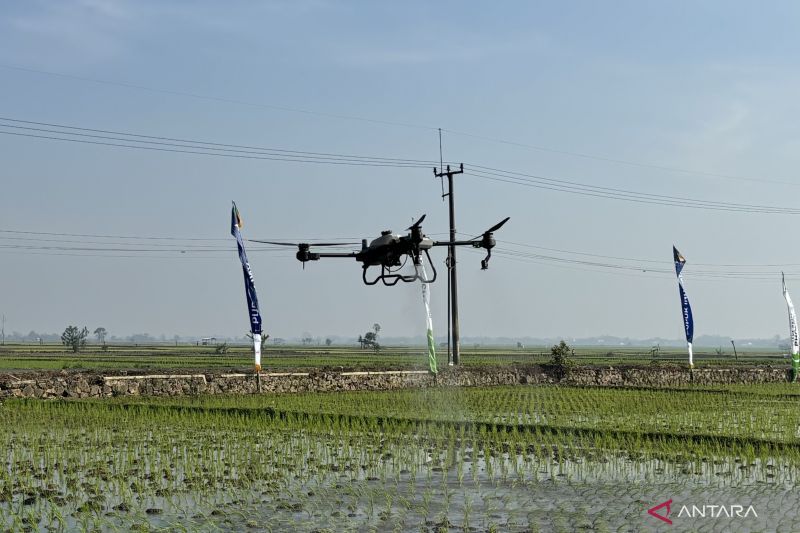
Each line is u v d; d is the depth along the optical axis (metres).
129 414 28.56
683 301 48.66
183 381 37.78
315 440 23.34
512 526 14.30
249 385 39.44
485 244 15.91
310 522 14.62
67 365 55.47
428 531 13.98
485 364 54.50
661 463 20.25
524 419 28.02
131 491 16.92
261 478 18.25
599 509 15.53
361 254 16.02
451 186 49.66
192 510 15.44
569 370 49.78
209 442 22.81
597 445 22.59
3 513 14.88
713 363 72.75
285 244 16.05
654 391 42.34
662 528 14.09
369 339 125.44
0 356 75.50
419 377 44.78
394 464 20.03
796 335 52.97
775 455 21.31
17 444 22.09
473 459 20.66
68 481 17.61
